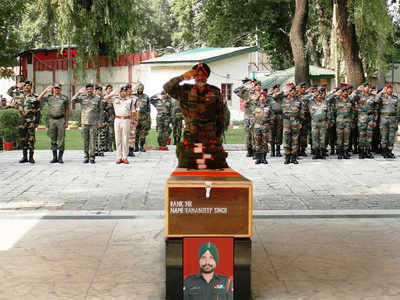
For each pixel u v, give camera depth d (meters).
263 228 7.58
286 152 14.45
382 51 26.17
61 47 37.19
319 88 15.68
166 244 4.75
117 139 14.39
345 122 15.49
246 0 38.34
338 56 23.61
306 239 7.01
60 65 42.50
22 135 14.46
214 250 4.75
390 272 5.71
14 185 10.99
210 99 5.79
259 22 38.75
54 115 14.36
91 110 14.35
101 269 5.82
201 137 5.88
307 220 8.05
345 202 9.40
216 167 5.80
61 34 36.84
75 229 7.50
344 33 21.16
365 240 6.95
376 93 15.94
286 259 6.17
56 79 42.84
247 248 4.77
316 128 15.50
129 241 6.90
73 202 9.30
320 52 41.78
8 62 33.72
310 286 5.29
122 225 7.72
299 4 21.22
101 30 37.78
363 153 15.74
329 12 31.77
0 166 13.88
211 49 38.00
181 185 4.71
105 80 40.75
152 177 12.07
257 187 10.84
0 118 18.70
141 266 5.92
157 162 14.85
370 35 24.73
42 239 6.99
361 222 7.92
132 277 5.56
